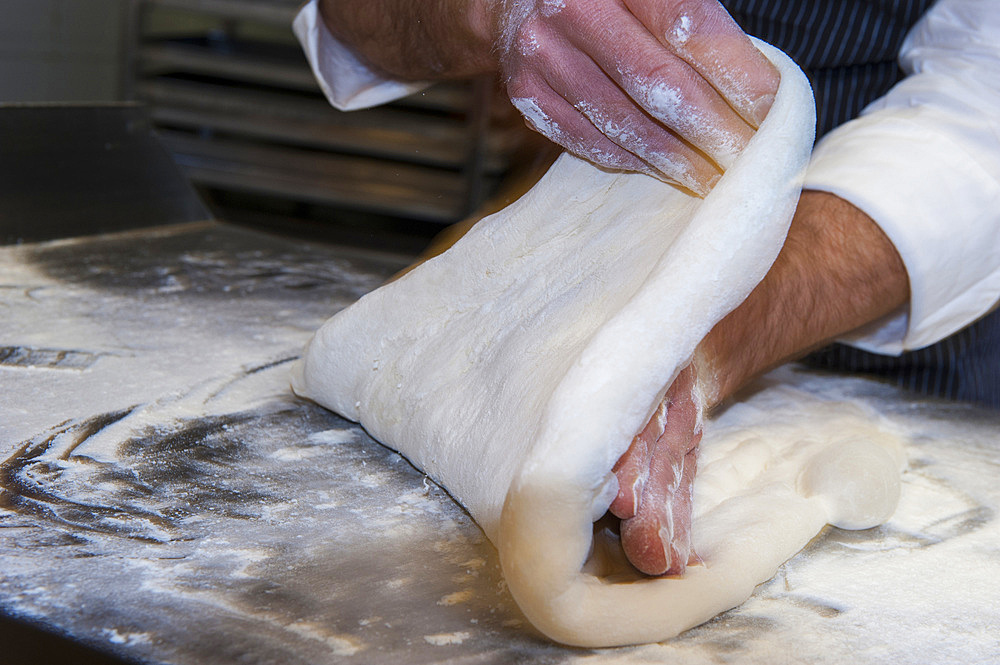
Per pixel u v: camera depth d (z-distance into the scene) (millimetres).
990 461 956
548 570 553
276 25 3127
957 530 794
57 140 1553
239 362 1068
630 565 634
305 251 1588
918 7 1220
